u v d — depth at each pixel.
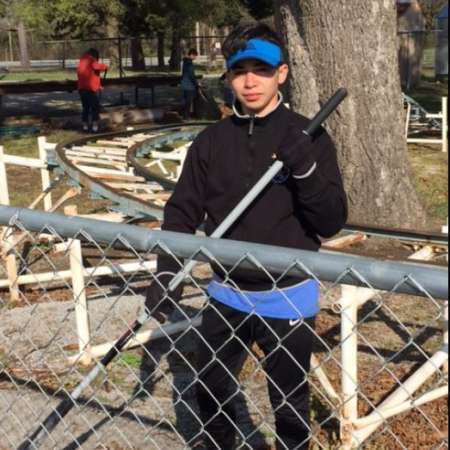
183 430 3.88
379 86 7.90
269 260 2.24
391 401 3.66
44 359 4.81
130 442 3.76
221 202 2.84
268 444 3.70
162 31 32.91
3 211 2.79
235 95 2.79
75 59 42.69
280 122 2.78
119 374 4.56
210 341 2.93
